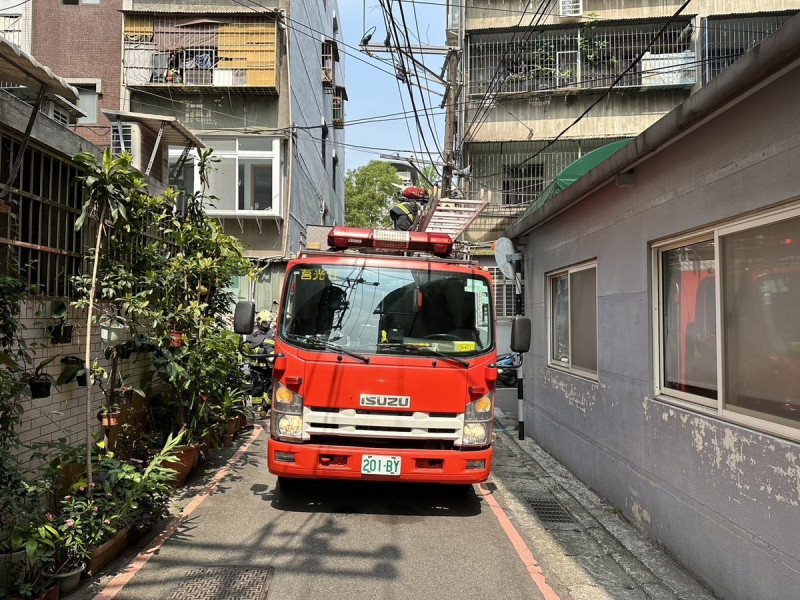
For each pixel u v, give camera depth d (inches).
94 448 186.7
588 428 252.5
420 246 235.6
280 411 200.5
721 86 135.6
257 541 183.5
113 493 170.7
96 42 639.1
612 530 201.6
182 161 312.3
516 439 354.9
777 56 115.4
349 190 1348.4
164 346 223.5
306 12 773.9
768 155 134.6
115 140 311.3
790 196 127.0
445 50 520.1
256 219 651.5
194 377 228.2
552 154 679.7
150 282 210.5
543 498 239.9
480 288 216.2
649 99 667.4
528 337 223.5
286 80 657.6
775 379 136.9
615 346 223.3
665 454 181.6
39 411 173.0
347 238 229.6
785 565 125.1
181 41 635.5
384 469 196.7
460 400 201.8
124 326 200.4
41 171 176.4
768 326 140.2
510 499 238.1
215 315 298.2
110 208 175.5
